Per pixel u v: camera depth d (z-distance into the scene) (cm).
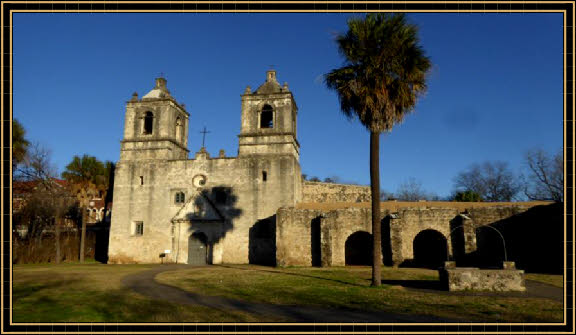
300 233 2995
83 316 1048
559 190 4503
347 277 2064
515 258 2648
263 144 3578
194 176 3572
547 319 1013
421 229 2841
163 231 3500
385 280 1927
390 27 1669
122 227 3562
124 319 1012
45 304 1238
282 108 3647
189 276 2139
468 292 1493
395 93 1667
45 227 4228
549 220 2523
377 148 1733
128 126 3788
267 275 2188
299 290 1573
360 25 1694
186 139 4159
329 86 1778
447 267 1653
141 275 2203
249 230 3381
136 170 3666
